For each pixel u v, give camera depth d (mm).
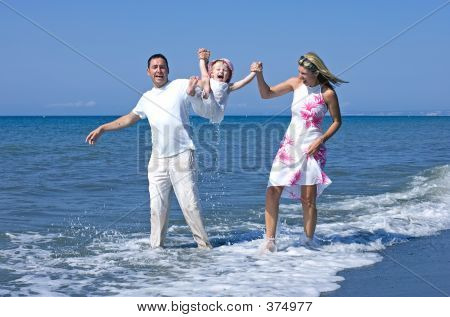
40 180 12461
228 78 6012
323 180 6230
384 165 16047
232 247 6328
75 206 9211
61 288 4801
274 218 6172
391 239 6820
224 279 5066
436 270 5445
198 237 6254
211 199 9992
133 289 4777
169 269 5406
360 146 25906
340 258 5879
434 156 19656
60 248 6270
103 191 10977
